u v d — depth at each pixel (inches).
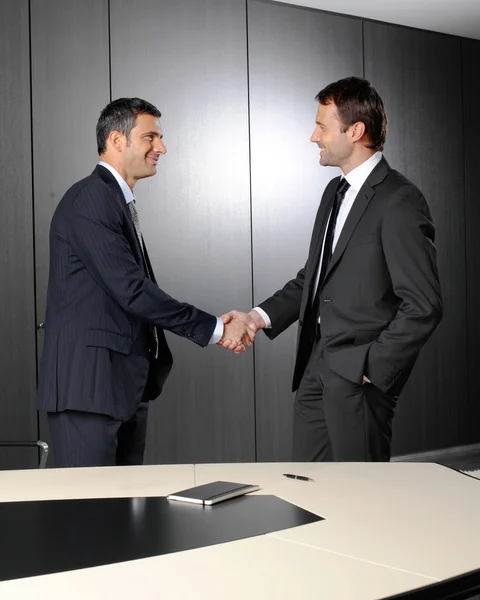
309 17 194.2
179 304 110.7
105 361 105.0
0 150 161.2
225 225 184.2
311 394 112.0
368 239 104.7
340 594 46.0
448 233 216.8
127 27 172.4
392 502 64.5
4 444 106.0
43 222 165.0
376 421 107.0
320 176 196.1
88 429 104.8
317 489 68.6
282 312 129.0
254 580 47.9
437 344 215.2
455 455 216.1
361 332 105.3
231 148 184.5
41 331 165.6
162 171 177.2
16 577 48.6
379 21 204.5
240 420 187.5
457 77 218.1
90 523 58.8
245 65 185.9
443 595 47.8
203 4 180.7
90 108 168.9
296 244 193.2
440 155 215.2
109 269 104.4
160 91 176.2
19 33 162.2
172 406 179.8
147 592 46.2
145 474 74.4
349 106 106.9
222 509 62.4
